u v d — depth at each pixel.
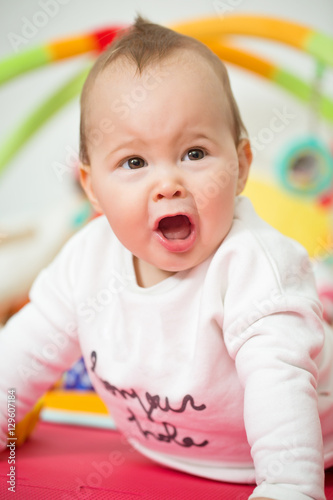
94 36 1.02
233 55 1.12
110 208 0.58
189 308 0.59
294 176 1.34
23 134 1.19
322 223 1.32
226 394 0.57
